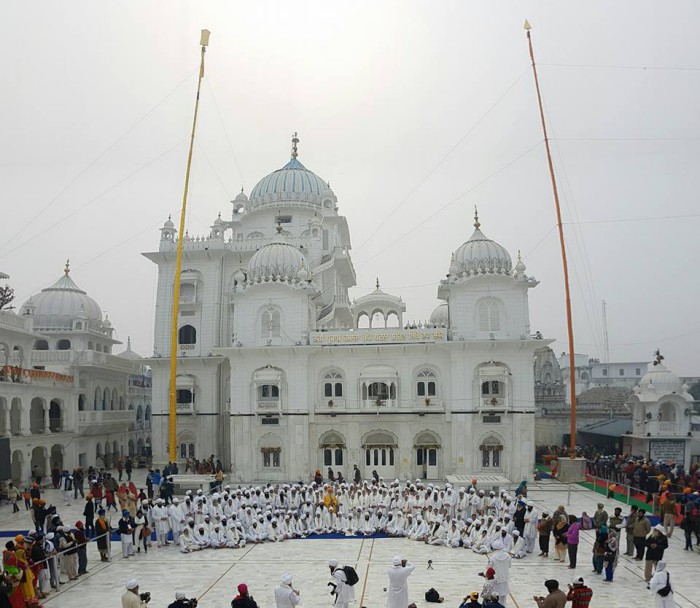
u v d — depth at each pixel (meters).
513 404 51.56
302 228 67.38
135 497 36.69
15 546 21.58
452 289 53.44
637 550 26.98
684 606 21.45
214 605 22.00
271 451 53.09
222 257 62.88
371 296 60.16
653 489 39.09
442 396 53.19
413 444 52.88
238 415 53.53
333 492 35.91
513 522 29.56
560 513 27.72
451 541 30.28
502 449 51.56
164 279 62.69
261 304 54.44
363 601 22.14
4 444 41.72
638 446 58.91
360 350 53.53
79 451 60.41
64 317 71.19
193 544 30.16
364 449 53.22
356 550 29.80
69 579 25.33
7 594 19.69
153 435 60.53
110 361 69.12
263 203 67.94
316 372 54.03
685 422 56.19
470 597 17.45
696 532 28.59
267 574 25.84
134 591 17.94
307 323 54.19
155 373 61.16
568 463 50.34
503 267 53.56
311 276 56.31
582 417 74.44
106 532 28.41
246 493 35.44
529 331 52.47
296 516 33.81
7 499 44.22
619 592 22.77
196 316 62.03
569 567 26.19
